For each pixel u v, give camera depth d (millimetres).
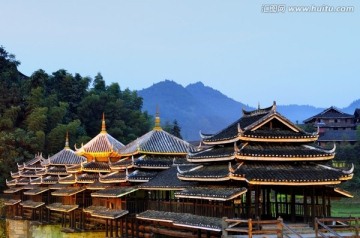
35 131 157875
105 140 96688
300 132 55562
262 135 53875
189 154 61188
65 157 110188
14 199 125500
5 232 123938
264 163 54094
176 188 62875
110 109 188750
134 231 73062
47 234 102625
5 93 170625
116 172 81438
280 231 46938
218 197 51938
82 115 186625
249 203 52062
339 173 53250
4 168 143000
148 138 79250
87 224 89688
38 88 171375
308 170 53594
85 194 90750
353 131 176750
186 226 56750
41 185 109562
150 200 71250
